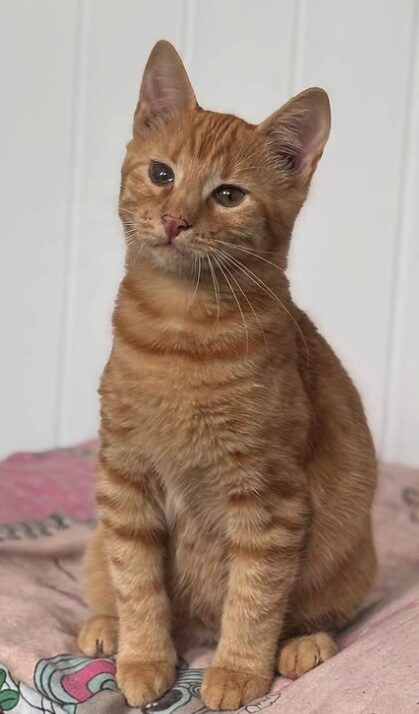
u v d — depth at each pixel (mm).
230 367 428
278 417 436
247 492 440
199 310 434
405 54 723
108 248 769
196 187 437
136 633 452
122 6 746
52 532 613
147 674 435
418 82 725
